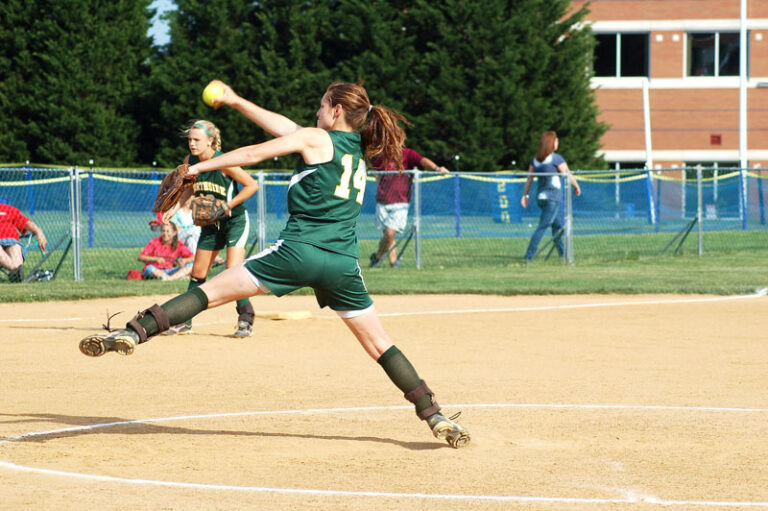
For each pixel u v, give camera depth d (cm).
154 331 641
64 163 5166
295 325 1388
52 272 2041
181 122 5159
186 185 648
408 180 2341
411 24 5088
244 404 845
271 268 654
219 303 661
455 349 1173
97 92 5294
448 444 698
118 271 2211
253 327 1367
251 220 3238
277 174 2231
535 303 1667
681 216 3719
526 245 2950
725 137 5631
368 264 2444
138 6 5484
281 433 732
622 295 1789
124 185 3809
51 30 5166
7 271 1994
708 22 5616
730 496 565
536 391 908
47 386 927
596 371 1020
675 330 1338
